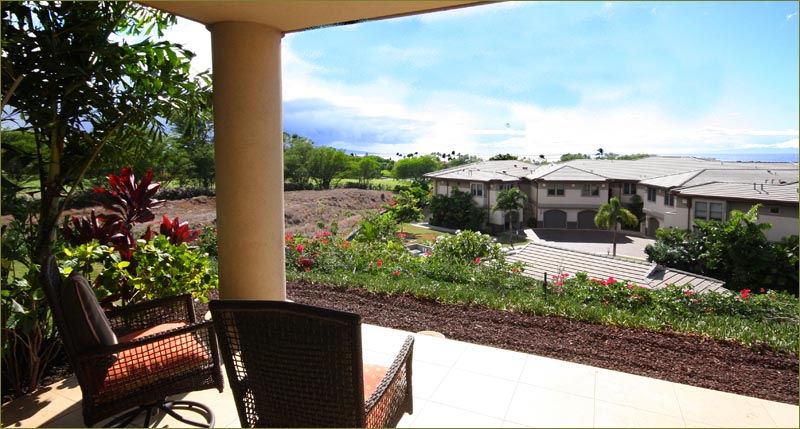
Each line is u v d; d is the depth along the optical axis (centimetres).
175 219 371
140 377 187
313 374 150
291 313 146
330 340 144
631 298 468
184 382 198
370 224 1127
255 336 154
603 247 2486
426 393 240
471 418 216
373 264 582
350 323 139
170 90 320
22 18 275
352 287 468
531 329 344
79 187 341
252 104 297
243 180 300
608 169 3312
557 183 3023
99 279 263
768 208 1886
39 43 270
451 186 3167
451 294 425
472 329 344
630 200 2967
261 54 298
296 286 475
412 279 487
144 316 233
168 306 239
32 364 242
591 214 3011
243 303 150
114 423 210
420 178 3447
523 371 264
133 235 328
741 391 245
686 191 2234
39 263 277
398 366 173
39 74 278
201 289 321
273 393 158
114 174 341
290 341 150
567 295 473
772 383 255
